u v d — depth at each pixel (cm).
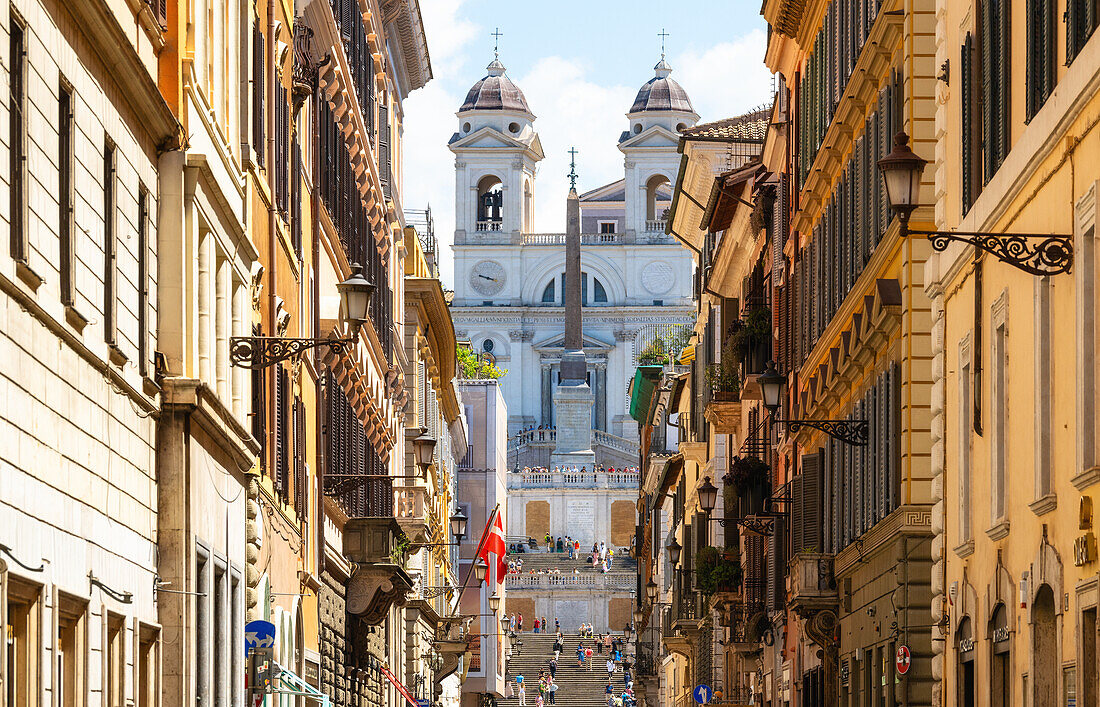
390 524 4684
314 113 3941
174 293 2309
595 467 17662
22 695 1623
